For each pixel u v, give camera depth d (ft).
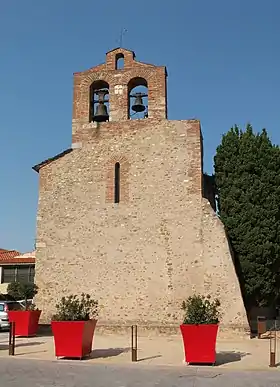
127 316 66.23
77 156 73.82
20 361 44.70
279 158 73.10
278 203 71.46
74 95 77.00
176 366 42.11
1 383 34.45
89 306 51.19
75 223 71.15
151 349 52.95
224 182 72.84
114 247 69.10
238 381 35.37
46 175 73.92
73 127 75.31
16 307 81.76
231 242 70.08
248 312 71.41
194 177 69.21
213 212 67.41
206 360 42.75
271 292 69.67
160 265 67.05
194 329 43.29
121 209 70.28
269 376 37.50
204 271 65.46
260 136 74.28
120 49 77.71
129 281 67.46
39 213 72.59
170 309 65.26
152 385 33.76
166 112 73.77
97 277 68.54
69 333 46.01
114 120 74.43
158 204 69.31
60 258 70.28
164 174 70.18
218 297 64.08
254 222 70.03
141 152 71.87
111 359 45.88
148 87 74.43
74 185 72.74
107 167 72.49
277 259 70.18
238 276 69.21
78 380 35.60
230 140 74.18
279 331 71.92
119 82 75.97
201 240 66.59
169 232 67.92
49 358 46.42
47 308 68.85
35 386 33.45
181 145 70.79
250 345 56.70
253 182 71.36
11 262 128.98
